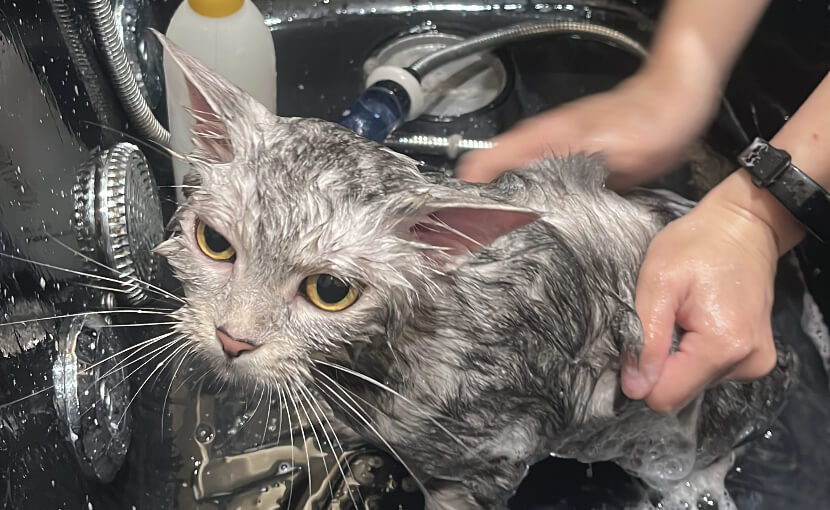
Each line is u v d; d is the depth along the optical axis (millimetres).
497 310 869
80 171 1041
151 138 1192
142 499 1066
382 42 1532
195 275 777
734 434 1158
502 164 1060
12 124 884
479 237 725
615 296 958
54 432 898
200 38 1127
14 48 902
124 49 1143
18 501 790
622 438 1117
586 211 982
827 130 1004
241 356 755
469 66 1506
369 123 1264
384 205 703
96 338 1005
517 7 1597
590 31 1508
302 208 696
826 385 1308
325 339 753
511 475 1003
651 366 929
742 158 992
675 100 1124
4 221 840
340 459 1169
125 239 1051
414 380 875
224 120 747
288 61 1496
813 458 1243
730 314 932
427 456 969
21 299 857
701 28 1168
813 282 1357
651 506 1189
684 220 1023
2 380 792
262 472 1138
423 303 806
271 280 725
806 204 973
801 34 1315
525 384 913
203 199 729
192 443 1143
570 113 1108
